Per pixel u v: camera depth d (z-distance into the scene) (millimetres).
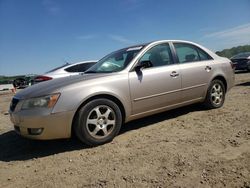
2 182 3947
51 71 10656
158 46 6047
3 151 5270
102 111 5043
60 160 4527
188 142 4781
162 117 6570
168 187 3359
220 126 5531
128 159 4277
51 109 4637
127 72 5410
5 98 16734
